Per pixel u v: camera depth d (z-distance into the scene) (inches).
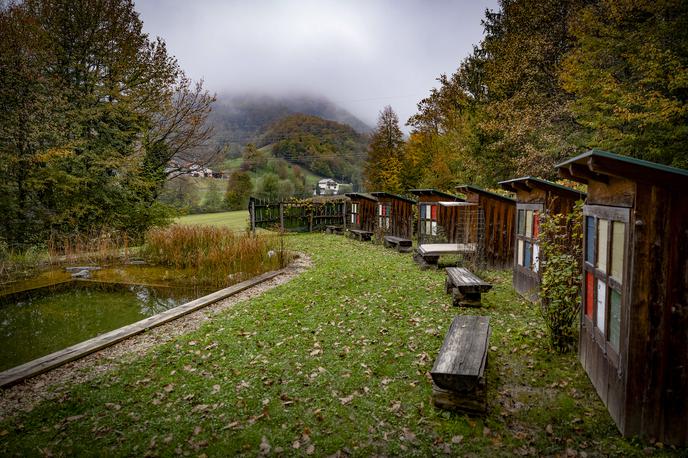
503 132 636.7
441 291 277.4
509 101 618.8
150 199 666.2
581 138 497.0
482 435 116.6
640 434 108.0
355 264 391.9
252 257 372.8
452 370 120.9
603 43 423.8
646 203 101.2
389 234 606.5
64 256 462.0
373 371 158.4
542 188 231.1
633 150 407.8
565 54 534.9
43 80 502.9
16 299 304.0
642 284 103.4
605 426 117.3
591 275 144.7
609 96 404.2
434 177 892.6
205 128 719.1
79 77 587.8
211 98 699.4
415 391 141.7
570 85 460.1
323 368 161.9
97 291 325.1
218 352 182.1
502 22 855.1
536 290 239.1
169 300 299.3
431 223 480.1
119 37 599.2
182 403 139.6
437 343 183.3
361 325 211.9
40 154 494.0
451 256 421.4
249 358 174.2
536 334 190.5
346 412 130.6
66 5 553.0
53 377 162.9
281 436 119.6
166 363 172.1
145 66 620.7
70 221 531.8
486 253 366.3
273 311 241.8
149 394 146.4
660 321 103.2
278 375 157.5
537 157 540.1
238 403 137.6
